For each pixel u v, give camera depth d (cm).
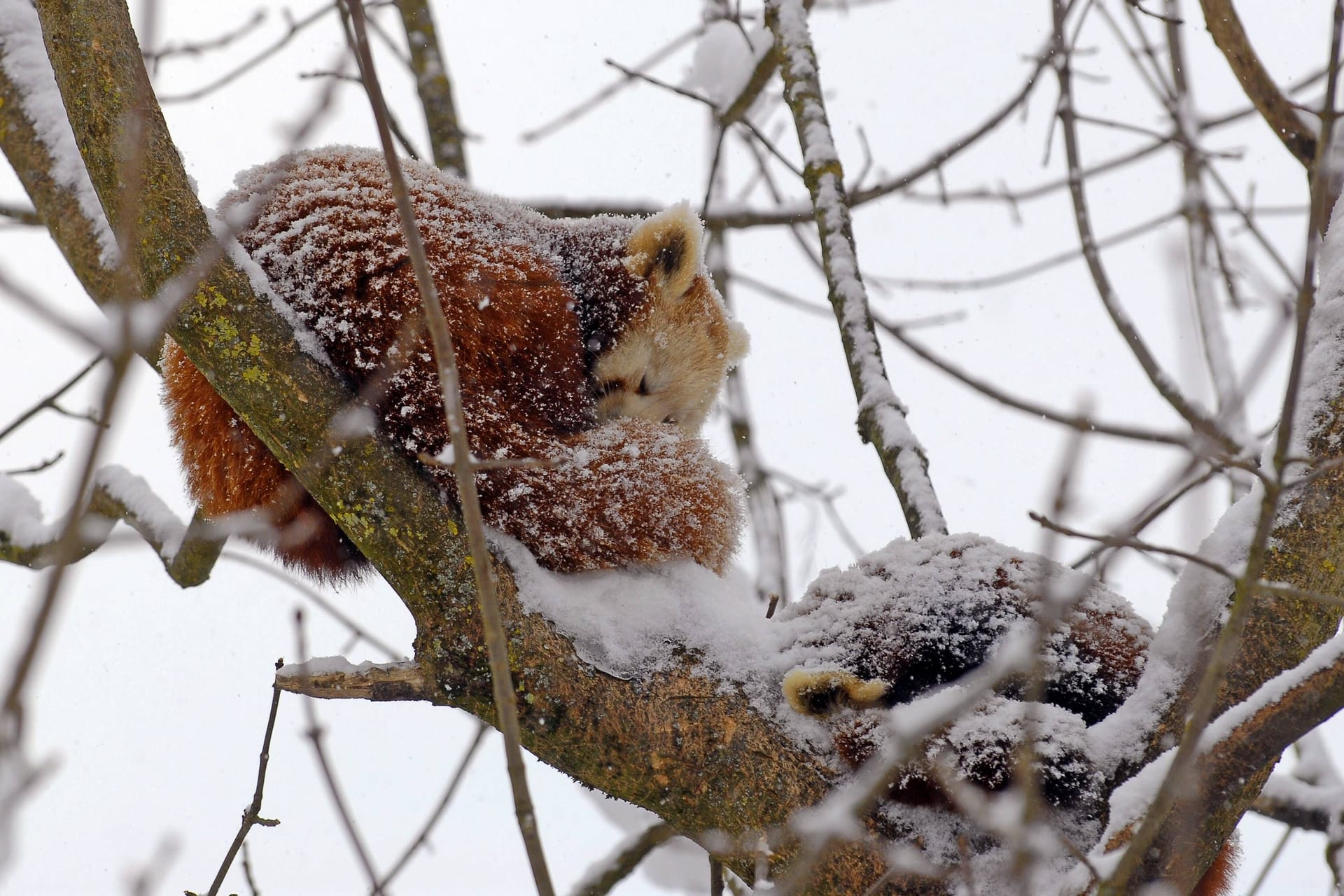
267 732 578
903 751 413
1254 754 425
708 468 644
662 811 494
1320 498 480
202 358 499
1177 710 474
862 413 814
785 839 476
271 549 704
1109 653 558
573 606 513
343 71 444
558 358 659
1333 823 791
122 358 308
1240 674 465
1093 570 605
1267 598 472
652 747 486
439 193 661
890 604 560
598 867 910
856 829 473
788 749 492
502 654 383
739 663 518
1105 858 396
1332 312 513
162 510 772
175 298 385
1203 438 548
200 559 723
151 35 352
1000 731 483
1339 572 477
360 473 496
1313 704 423
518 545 534
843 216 877
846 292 849
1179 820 417
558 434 625
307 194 620
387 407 571
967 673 540
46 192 534
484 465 399
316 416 498
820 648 540
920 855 466
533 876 367
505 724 379
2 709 284
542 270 688
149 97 502
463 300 604
